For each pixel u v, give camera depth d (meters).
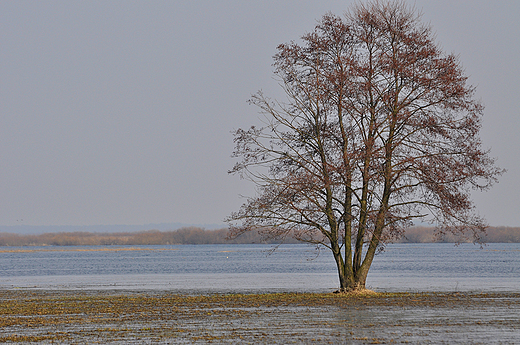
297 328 67.50
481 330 65.00
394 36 108.44
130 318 78.56
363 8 110.50
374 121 106.06
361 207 107.94
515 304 93.00
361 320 73.88
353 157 101.00
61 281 188.12
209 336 62.72
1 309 91.94
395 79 108.12
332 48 111.94
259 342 58.66
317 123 111.06
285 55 112.69
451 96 105.25
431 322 71.69
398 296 108.19
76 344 59.06
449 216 105.19
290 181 104.94
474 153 104.12
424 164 102.56
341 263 114.00
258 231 109.75
